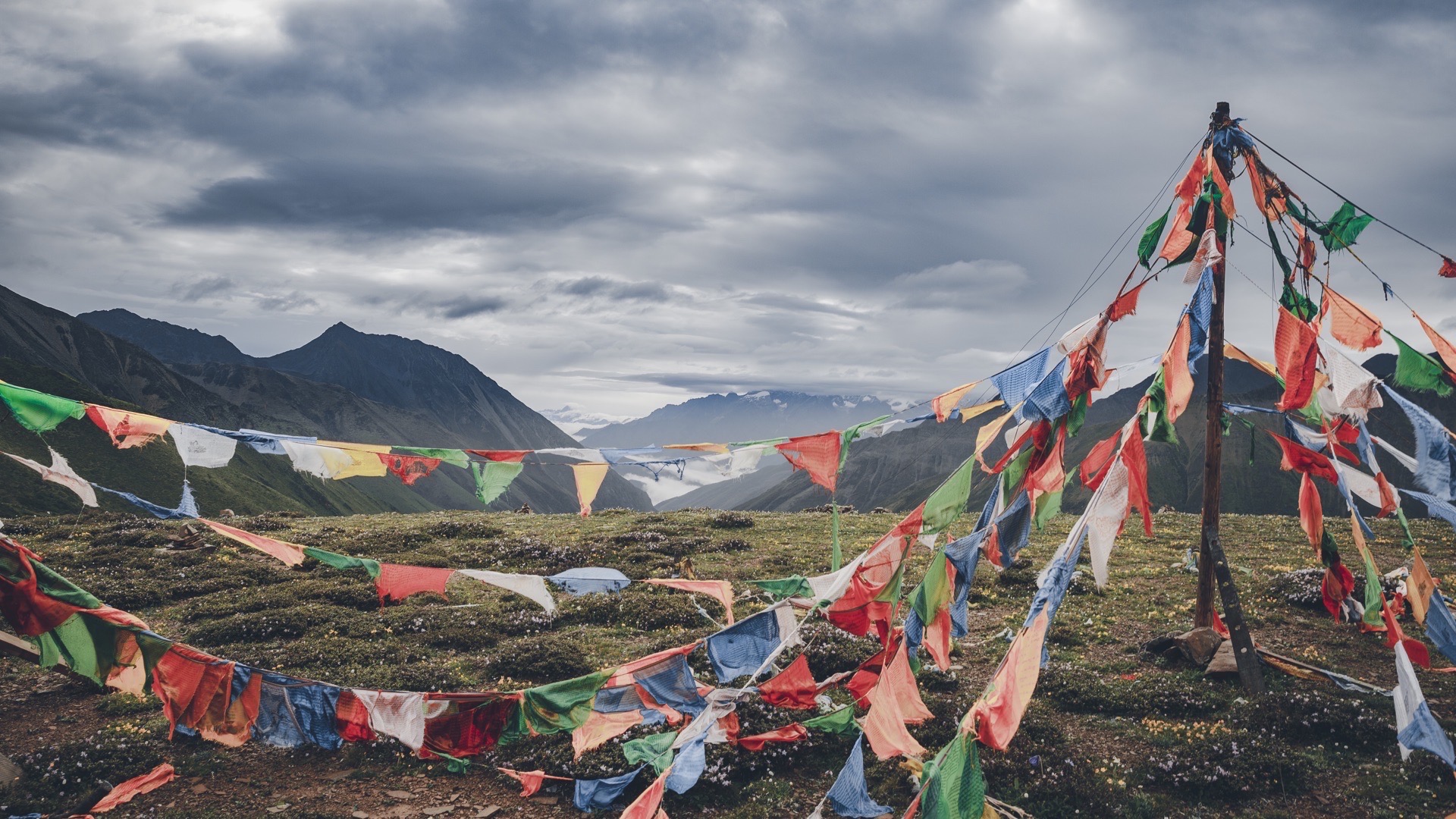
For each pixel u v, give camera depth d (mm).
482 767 15414
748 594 26422
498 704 13008
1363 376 13383
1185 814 13680
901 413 14125
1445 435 12328
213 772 15109
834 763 15727
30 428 11531
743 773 15266
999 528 13812
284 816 13711
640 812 11711
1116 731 16578
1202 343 14836
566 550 32719
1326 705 16281
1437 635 12211
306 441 12109
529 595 12922
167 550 31953
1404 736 11180
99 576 27797
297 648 20781
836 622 13695
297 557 12039
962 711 16750
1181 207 16172
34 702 17859
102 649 12188
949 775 10305
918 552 31844
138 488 115000
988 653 21156
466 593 27438
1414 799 13680
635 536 36094
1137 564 29891
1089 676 19031
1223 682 18266
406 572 12438
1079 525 12484
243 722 12633
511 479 12328
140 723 16781
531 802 14422
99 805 13727
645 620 23875
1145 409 13195
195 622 23688
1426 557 29328
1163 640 20219
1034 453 14078
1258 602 24422
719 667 13641
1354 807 13648
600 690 13344
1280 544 32562
